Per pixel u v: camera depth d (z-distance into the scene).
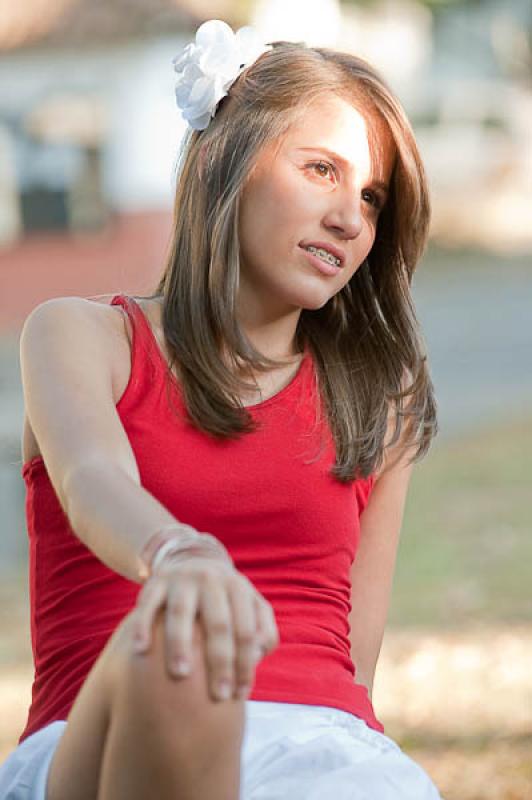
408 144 3.21
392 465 3.46
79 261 25.64
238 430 2.99
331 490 3.07
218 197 3.12
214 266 3.09
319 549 3.03
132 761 2.20
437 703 6.14
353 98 3.18
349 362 3.34
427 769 5.21
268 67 3.20
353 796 2.63
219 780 2.21
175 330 3.07
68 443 2.69
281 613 2.95
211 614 2.08
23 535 9.93
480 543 9.20
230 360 3.12
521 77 42.50
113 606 2.88
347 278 3.19
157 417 2.96
